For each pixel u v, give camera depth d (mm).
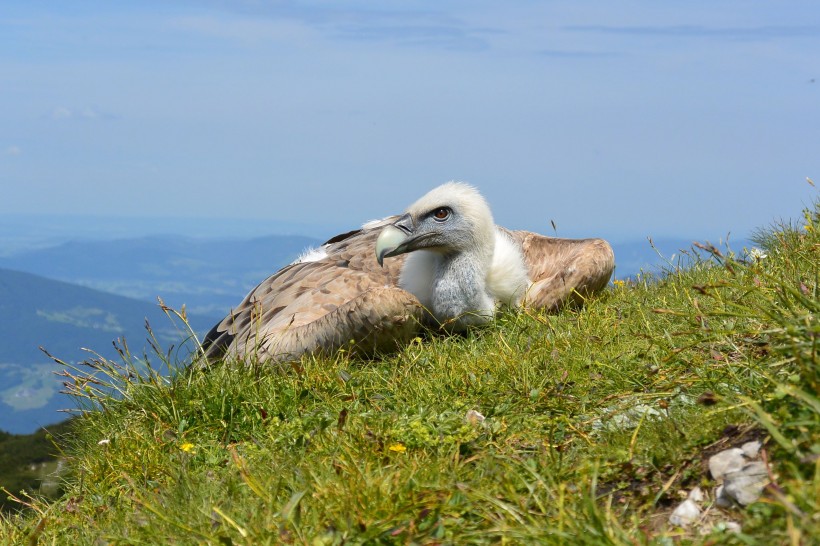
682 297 7164
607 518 3334
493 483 4000
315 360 6883
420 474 4180
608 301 8211
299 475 4398
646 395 4754
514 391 5652
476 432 4863
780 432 3482
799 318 4133
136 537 4262
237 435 6004
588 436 4551
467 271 8023
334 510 3854
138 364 7047
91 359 7109
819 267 5855
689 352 5238
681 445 3979
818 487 2926
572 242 9141
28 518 5770
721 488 3531
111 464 5824
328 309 8125
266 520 3869
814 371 3629
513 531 3367
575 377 5617
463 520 3625
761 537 2953
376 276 8680
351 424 5262
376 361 7688
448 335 8133
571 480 3992
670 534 3320
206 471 5195
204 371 7023
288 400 6246
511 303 8344
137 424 6438
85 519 5129
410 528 3580
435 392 5961
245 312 8703
